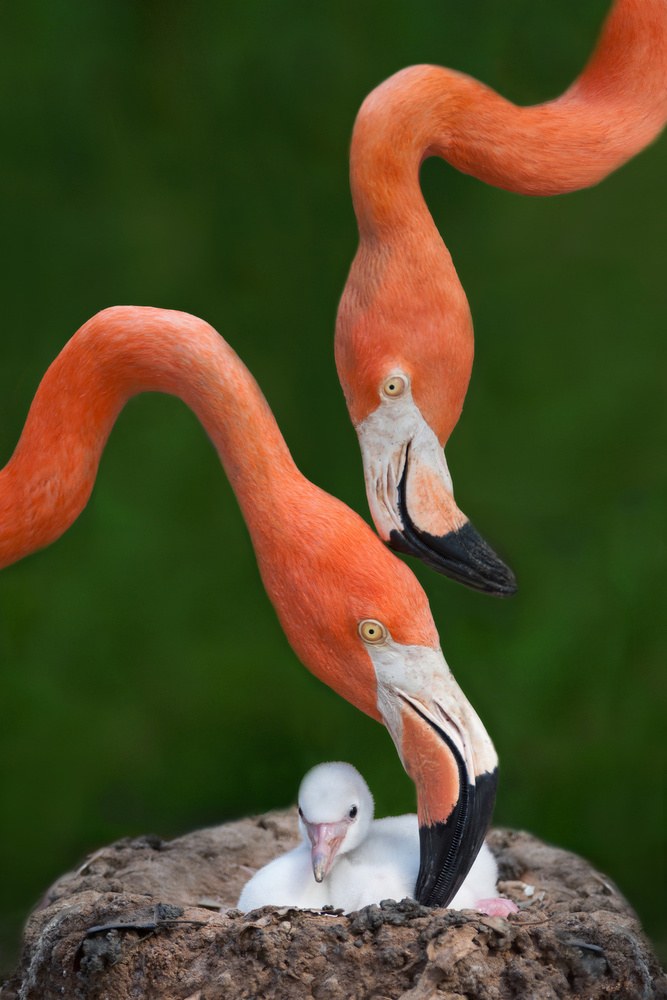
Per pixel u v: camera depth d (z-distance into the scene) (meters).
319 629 5.26
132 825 10.05
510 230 12.50
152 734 10.76
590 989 5.14
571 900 6.60
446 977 4.91
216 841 7.45
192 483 11.98
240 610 11.58
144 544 11.76
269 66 12.79
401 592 5.21
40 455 5.37
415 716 5.27
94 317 5.39
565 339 12.38
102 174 12.58
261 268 12.33
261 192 12.53
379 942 5.03
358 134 5.10
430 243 5.13
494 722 10.53
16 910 8.44
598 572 11.36
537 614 11.16
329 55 12.72
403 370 5.12
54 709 10.91
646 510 11.77
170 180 12.64
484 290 12.40
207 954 5.20
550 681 10.81
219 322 12.16
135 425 12.09
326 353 12.00
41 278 12.16
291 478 5.32
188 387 5.32
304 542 5.21
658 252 12.48
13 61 12.74
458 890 5.54
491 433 12.06
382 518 5.26
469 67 11.99
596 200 12.55
